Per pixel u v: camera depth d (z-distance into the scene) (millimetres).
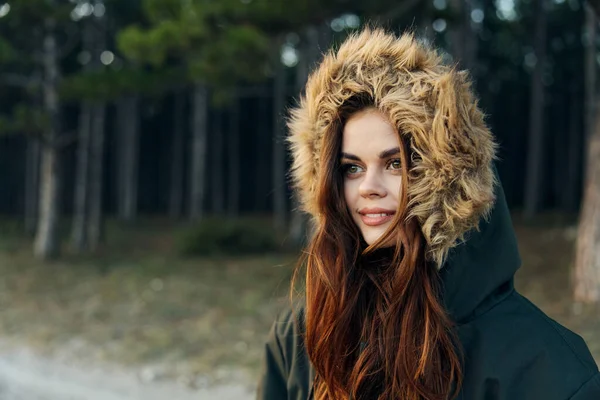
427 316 1039
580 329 5691
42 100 15555
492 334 1061
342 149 1088
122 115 22312
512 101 24000
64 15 10000
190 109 25797
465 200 1008
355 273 1162
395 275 1075
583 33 20062
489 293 1085
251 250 12180
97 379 4926
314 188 1169
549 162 26125
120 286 8867
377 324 1124
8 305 7703
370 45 1068
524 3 19484
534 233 14617
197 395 4531
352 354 1162
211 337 6051
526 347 1034
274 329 1389
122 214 22500
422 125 997
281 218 18562
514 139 25516
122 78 9922
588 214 6801
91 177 15000
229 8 7594
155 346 5754
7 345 5926
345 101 1070
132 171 21062
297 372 1306
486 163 1021
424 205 1016
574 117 22234
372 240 1092
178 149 23812
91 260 11625
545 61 21422
